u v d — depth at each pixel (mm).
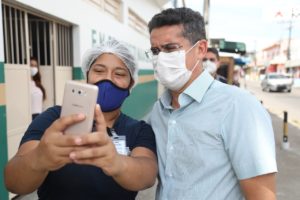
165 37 1595
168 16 1596
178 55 1563
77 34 6004
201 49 1635
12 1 4070
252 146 1392
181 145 1544
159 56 1602
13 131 4367
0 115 3691
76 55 6051
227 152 1472
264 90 28312
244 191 1438
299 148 7504
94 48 1699
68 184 1548
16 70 4406
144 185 1453
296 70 44250
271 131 1444
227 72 8844
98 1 7207
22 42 4539
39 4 4520
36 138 1525
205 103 1528
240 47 10523
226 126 1462
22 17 4508
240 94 1486
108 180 1565
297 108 15641
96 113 1101
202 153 1490
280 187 5000
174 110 1596
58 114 1660
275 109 15180
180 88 1625
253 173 1385
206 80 1575
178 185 1542
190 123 1527
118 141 1651
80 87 1131
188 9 1639
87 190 1553
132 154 1626
